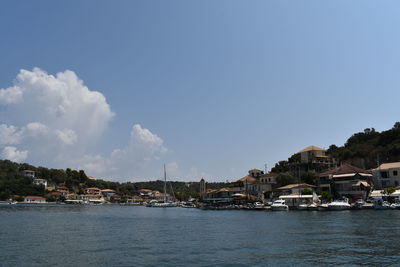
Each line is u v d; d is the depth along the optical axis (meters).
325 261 27.77
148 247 36.41
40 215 97.50
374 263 26.80
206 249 34.56
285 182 135.50
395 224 53.94
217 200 161.38
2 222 70.44
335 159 152.25
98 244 38.88
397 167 112.25
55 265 27.52
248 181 155.88
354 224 55.06
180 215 104.69
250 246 35.78
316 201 107.31
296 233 45.41
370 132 166.12
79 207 181.75
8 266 27.16
